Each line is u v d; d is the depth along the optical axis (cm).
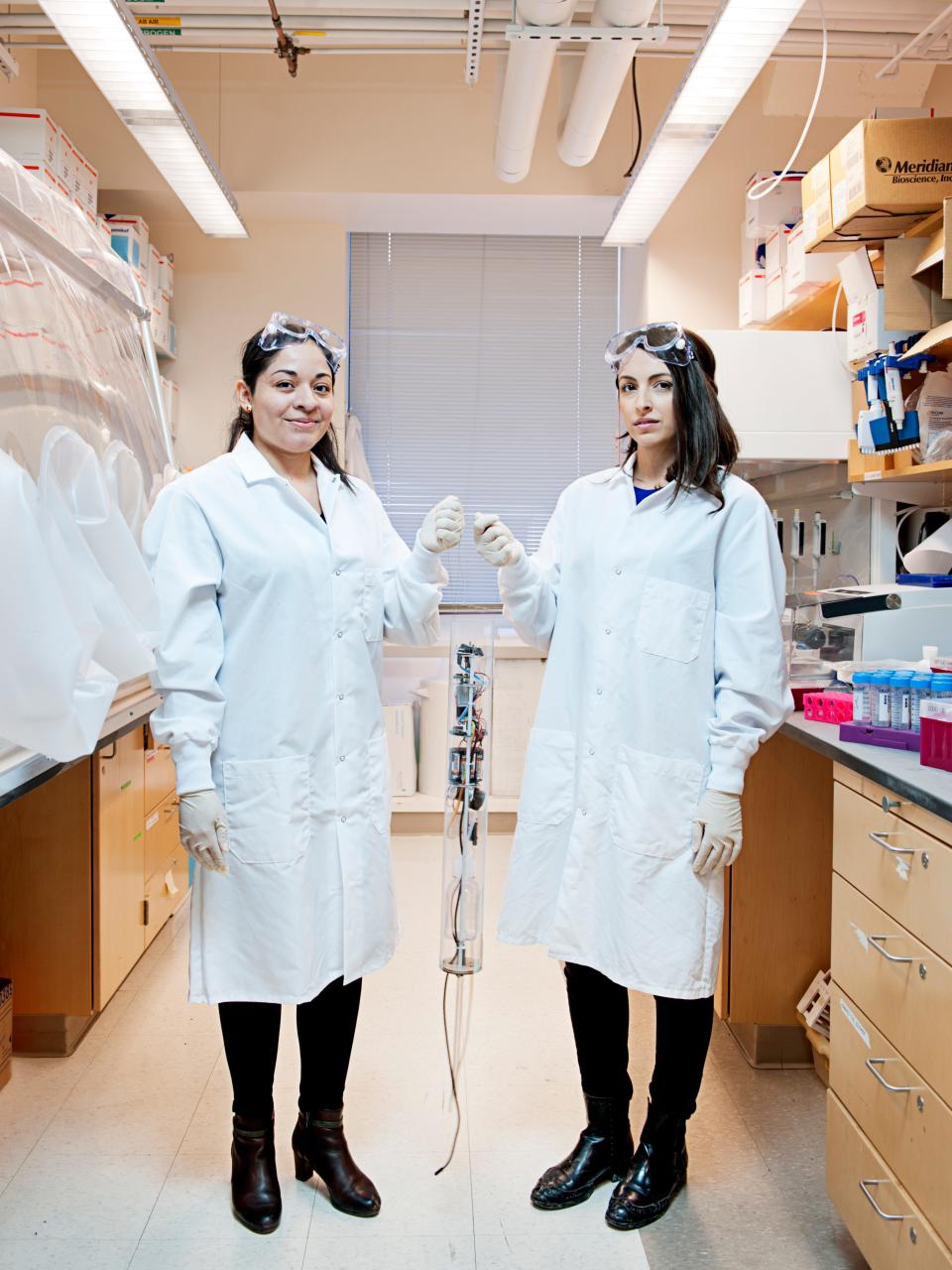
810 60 326
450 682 164
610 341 159
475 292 448
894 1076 132
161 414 207
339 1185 161
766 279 312
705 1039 159
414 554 162
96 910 214
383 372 450
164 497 148
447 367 451
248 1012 154
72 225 183
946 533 231
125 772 237
